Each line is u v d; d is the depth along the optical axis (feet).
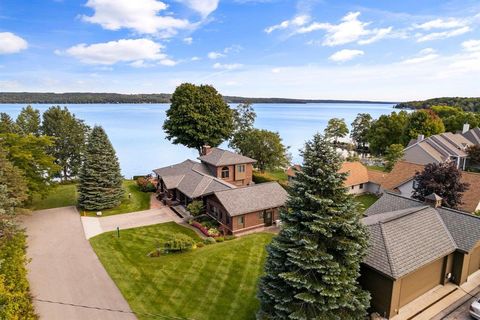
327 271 40.14
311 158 42.57
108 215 101.60
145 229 89.40
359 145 287.28
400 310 48.60
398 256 46.03
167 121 156.66
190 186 106.63
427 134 199.62
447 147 165.99
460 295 52.90
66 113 148.87
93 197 103.14
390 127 207.92
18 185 79.71
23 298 47.55
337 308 41.27
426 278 52.39
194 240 81.41
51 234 84.58
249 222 88.94
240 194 91.04
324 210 41.42
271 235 84.12
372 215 67.36
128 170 181.16
